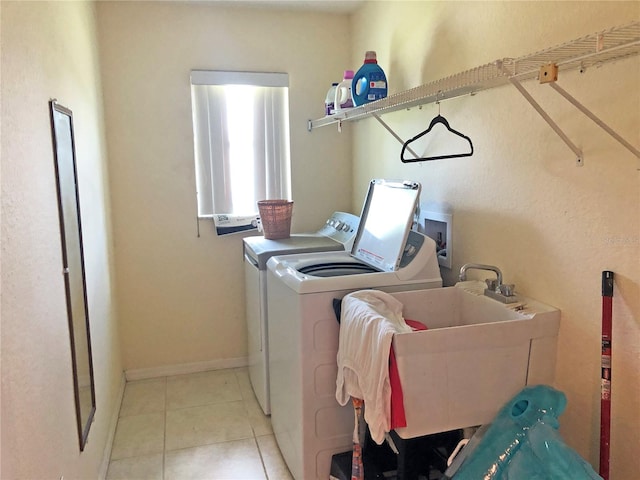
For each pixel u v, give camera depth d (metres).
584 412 1.53
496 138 1.86
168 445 2.48
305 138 3.34
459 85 1.74
